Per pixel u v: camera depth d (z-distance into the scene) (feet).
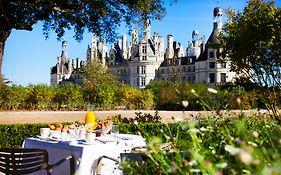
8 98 70.33
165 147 11.14
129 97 82.99
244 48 48.01
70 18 62.90
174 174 7.79
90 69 194.80
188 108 63.87
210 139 10.57
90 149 17.87
